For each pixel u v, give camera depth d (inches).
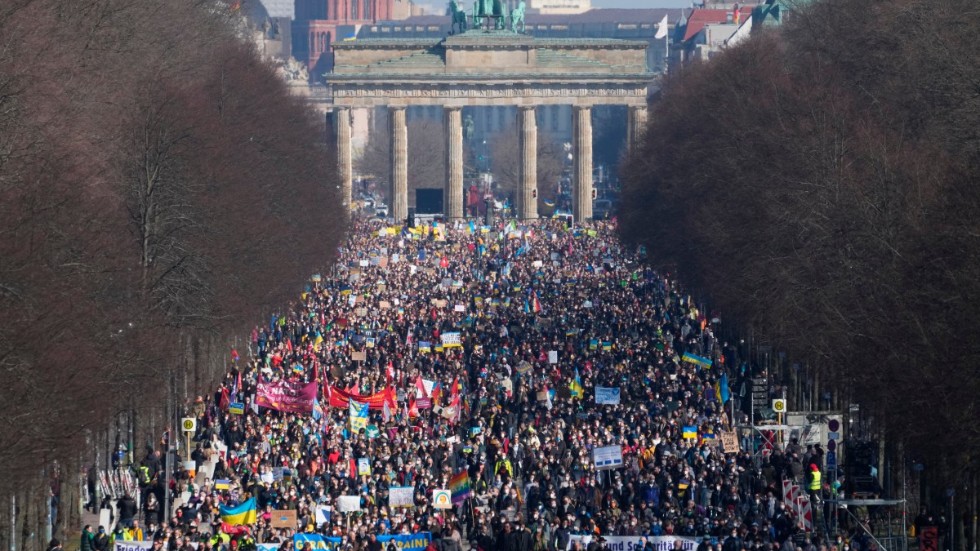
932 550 6505.9
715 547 6240.2
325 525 6555.1
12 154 7253.9
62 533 6953.7
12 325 6092.5
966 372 6309.1
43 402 6072.8
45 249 6722.4
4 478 5767.7
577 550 6264.8
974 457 6245.1
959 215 7047.2
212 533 6584.6
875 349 7116.1
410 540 6417.3
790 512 6574.8
